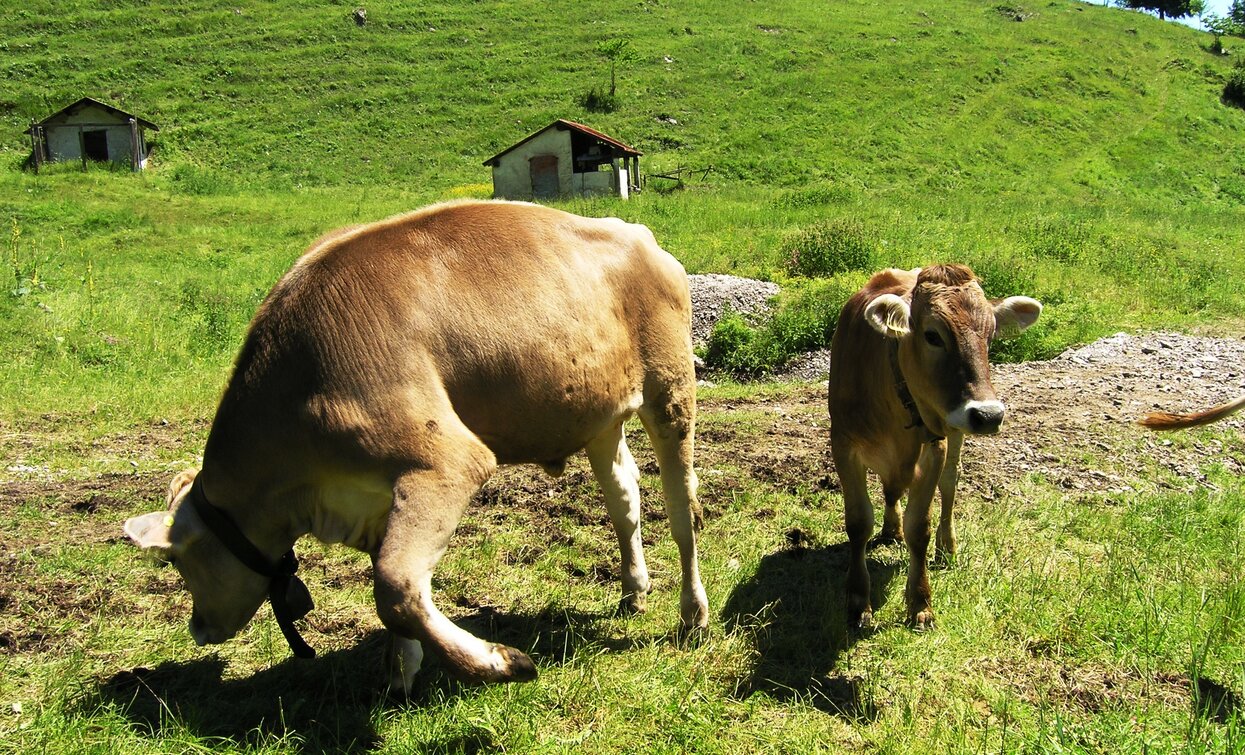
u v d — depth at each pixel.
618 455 5.12
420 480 3.70
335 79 50.56
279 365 3.87
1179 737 3.88
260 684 4.36
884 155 43.03
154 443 8.50
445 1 62.06
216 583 4.05
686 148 43.22
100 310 13.70
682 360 5.01
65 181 35.06
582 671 4.39
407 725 4.00
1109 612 4.92
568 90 49.53
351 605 5.18
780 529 6.44
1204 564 5.60
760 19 60.28
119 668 4.45
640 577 5.18
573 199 32.47
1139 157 46.38
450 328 3.99
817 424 9.12
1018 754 3.75
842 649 4.78
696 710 4.10
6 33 54.06
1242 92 56.25
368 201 34.38
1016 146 46.03
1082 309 14.25
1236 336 13.14
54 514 6.39
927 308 4.38
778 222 23.28
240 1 59.94
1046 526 6.28
